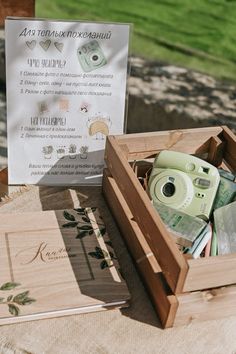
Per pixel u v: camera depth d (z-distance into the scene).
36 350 0.54
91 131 0.75
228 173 0.72
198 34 1.51
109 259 0.64
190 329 0.58
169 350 0.56
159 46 1.56
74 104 0.73
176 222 0.63
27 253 0.63
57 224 0.68
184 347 0.56
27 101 0.73
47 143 0.75
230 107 1.48
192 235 0.61
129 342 0.56
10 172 0.77
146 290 0.62
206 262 0.54
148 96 1.52
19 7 0.78
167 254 0.55
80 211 0.70
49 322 0.57
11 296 0.57
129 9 1.54
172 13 1.50
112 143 0.70
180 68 1.57
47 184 0.78
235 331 0.58
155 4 1.52
